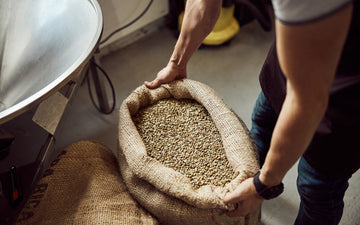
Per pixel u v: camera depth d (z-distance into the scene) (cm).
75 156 103
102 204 94
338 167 75
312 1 41
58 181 97
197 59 189
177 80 107
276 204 123
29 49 110
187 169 92
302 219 95
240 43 201
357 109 65
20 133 129
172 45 198
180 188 82
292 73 49
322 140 72
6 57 112
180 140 99
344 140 70
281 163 64
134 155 89
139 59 188
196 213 84
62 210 92
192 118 104
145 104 108
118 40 193
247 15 217
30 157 121
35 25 112
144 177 87
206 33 95
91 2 102
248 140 91
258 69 184
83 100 164
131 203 98
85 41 95
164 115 105
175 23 206
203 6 90
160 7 201
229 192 80
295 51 46
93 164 103
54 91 78
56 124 98
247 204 78
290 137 58
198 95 102
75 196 95
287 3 43
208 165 93
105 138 147
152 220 95
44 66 103
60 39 105
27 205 91
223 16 182
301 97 52
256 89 171
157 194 90
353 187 128
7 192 96
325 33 43
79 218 90
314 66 47
